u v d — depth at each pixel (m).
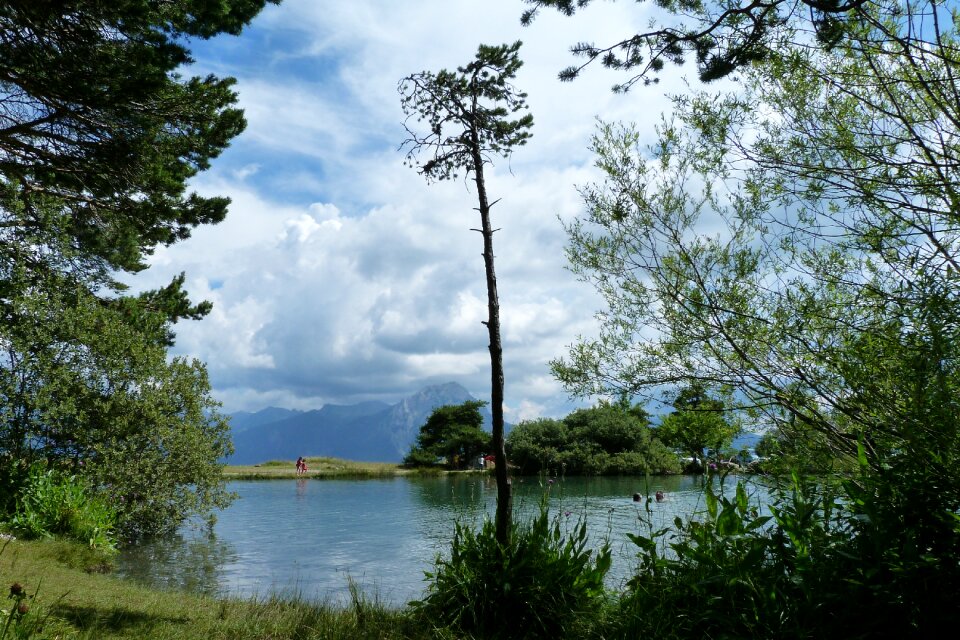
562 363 6.40
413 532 16.72
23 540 10.23
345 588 10.08
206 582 10.12
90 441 13.16
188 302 19.03
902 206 4.35
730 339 5.46
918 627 3.49
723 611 4.26
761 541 4.26
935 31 4.07
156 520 14.56
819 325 4.83
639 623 4.91
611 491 24.62
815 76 5.01
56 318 13.02
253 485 36.72
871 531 3.66
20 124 11.92
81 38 9.91
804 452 4.84
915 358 3.68
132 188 13.42
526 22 5.15
